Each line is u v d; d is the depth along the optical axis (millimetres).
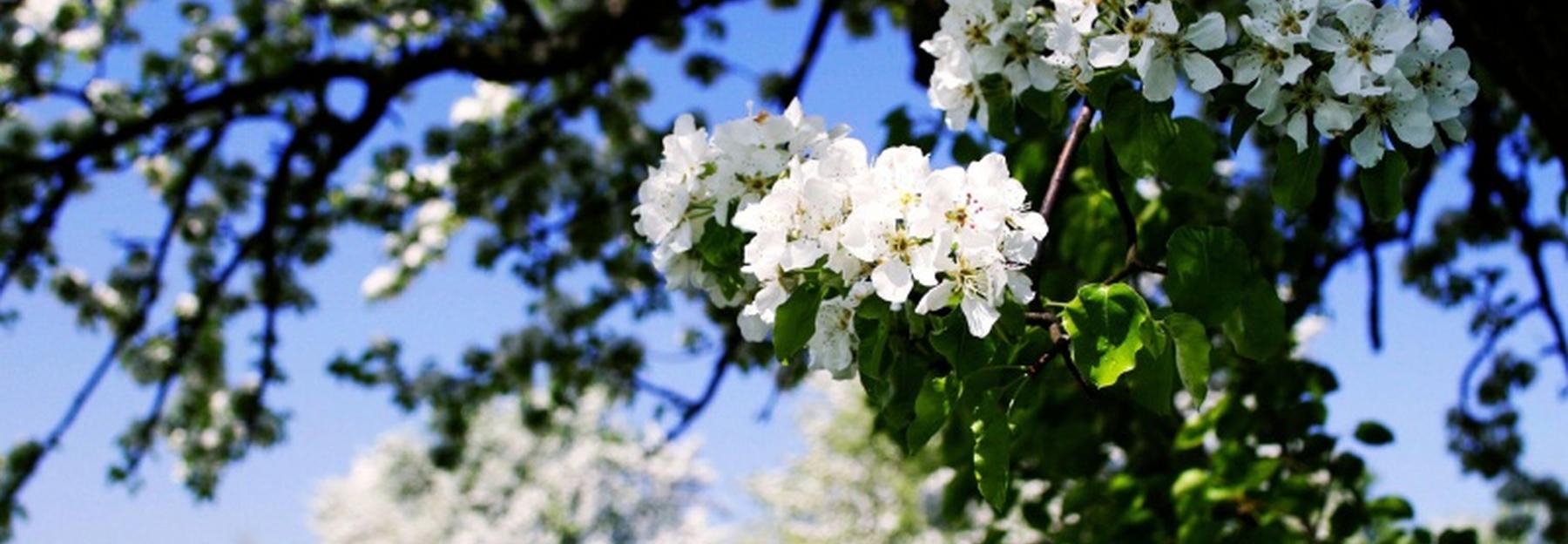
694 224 2086
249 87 5973
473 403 7375
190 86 6281
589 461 25422
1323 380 3789
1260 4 1826
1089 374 1697
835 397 16625
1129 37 1903
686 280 2168
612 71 7027
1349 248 4906
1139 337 1695
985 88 2180
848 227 1727
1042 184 2580
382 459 27484
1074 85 2072
